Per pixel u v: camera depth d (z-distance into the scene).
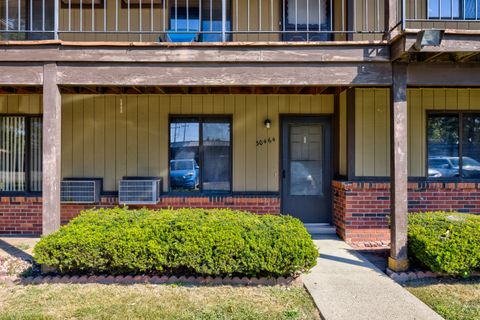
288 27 6.44
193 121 6.54
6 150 6.52
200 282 4.12
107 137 6.49
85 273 4.27
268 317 3.32
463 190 5.97
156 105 6.50
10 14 6.32
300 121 6.61
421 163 6.13
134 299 3.69
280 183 6.55
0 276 4.27
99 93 5.94
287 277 4.18
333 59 4.38
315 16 6.43
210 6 6.08
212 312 3.41
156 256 4.04
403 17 4.11
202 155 6.54
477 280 4.21
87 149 6.48
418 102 6.14
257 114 6.53
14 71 4.38
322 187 6.66
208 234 4.07
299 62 4.42
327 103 6.55
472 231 4.16
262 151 6.53
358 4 5.93
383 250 5.45
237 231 4.14
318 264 4.80
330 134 6.60
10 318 3.27
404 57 4.21
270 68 4.44
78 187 6.18
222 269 4.02
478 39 3.99
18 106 6.48
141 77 4.43
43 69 4.38
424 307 3.52
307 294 3.85
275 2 6.41
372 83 4.39
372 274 4.43
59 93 4.47
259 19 6.19
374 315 3.36
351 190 5.89
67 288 3.97
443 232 4.22
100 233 4.14
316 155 6.66
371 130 6.00
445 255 3.96
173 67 4.44
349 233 5.89
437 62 4.38
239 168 6.52
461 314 3.38
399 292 3.88
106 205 6.30
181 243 4.07
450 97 6.14
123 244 4.05
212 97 6.52
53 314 3.37
